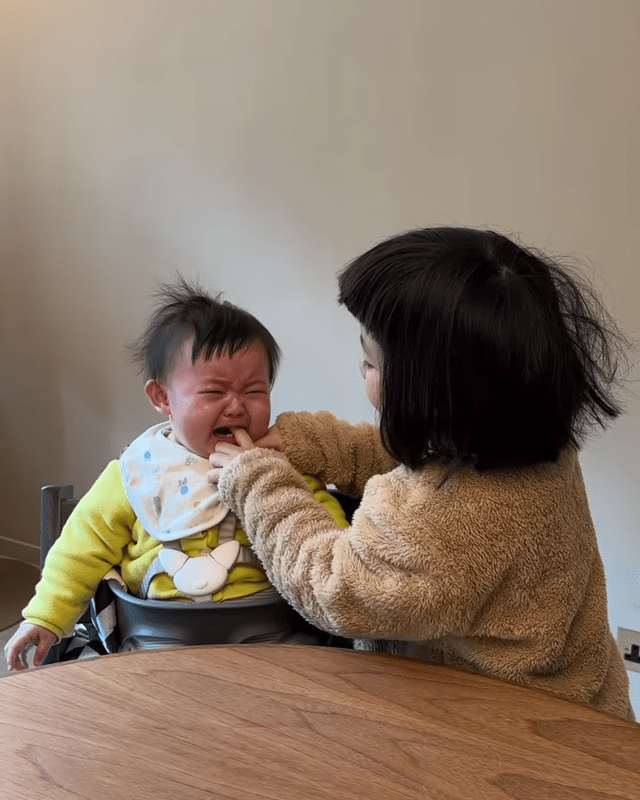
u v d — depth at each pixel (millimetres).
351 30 1643
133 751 479
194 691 549
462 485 631
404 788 446
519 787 449
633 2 1320
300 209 1772
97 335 2203
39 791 442
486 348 584
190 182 1942
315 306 1777
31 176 2271
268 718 515
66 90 2141
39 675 570
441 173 1566
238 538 851
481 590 614
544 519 638
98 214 2139
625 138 1353
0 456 2504
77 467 2324
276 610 804
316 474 913
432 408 610
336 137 1694
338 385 1764
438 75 1543
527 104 1447
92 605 922
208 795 439
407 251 637
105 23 2027
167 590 843
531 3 1419
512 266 625
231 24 1811
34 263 2312
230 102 1844
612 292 1392
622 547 1427
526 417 605
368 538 626
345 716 519
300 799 435
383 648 744
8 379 2447
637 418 1372
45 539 1028
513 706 536
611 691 730
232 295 1909
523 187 1471
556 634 647
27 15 2180
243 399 891
